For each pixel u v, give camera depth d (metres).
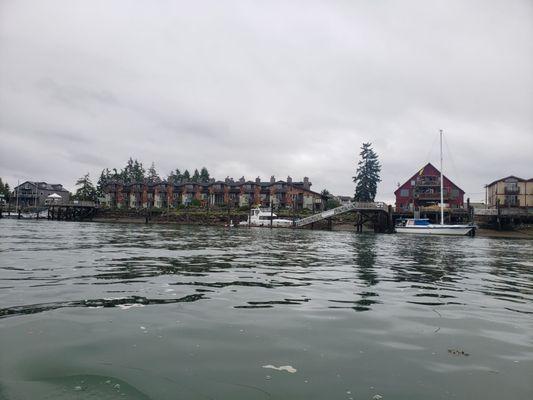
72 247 19.95
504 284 11.49
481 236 56.56
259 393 3.92
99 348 5.07
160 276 11.05
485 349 5.41
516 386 4.20
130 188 109.62
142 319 6.45
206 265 14.02
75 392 3.84
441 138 58.06
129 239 28.02
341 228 70.94
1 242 22.28
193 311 7.09
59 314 6.61
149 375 4.29
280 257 18.06
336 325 6.43
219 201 102.31
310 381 4.23
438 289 10.22
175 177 132.88
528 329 6.53
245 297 8.48
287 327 6.23
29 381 4.07
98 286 9.23
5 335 5.46
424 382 4.26
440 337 5.92
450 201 76.19
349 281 11.17
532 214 61.69
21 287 8.89
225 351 5.08
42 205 121.94
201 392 3.91
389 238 43.97
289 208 91.56
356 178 89.38
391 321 6.77
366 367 4.66
